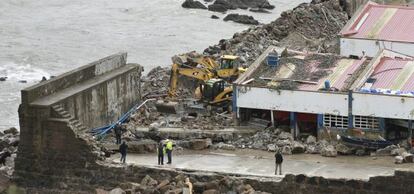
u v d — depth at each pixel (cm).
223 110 9838
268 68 9619
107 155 8738
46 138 8462
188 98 10194
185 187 7800
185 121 9588
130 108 9988
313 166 8356
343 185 7775
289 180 7894
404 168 8181
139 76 10231
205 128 9300
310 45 12288
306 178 7856
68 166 8438
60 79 8962
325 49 11969
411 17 11075
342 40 10706
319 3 14000
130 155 8794
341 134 8912
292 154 8744
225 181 7944
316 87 9081
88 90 9094
